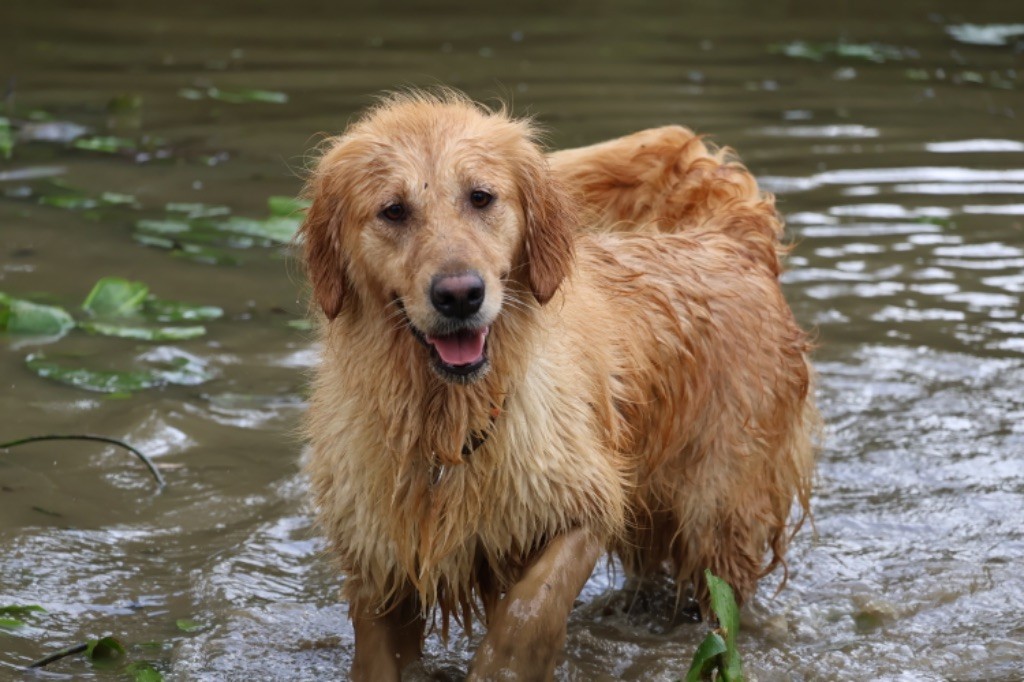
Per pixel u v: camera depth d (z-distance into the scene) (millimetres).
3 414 8398
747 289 6887
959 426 8523
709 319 6648
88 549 7074
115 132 14250
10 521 7281
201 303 10172
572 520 5812
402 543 5715
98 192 12500
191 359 9234
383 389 5605
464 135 5605
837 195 12344
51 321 9680
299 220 11648
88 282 10469
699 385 6602
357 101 15266
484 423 5578
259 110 15039
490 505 5695
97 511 7449
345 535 5883
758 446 6750
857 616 6695
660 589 7172
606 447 6020
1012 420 8594
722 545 6742
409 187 5445
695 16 20891
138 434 8211
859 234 11484
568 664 6285
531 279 5691
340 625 6574
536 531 5781
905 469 8062
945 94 15938
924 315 10055
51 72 16750
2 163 13258
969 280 10648
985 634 6480
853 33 19531
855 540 7375
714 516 6699
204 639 6336
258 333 9703
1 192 12445
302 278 10688
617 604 7008
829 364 9289
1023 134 14281
